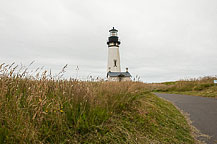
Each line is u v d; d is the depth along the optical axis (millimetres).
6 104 2195
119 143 2764
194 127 4723
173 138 3643
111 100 4309
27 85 2955
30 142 1966
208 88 14906
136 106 5074
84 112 3068
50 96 2992
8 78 2691
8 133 1933
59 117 2490
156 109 5453
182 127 4590
